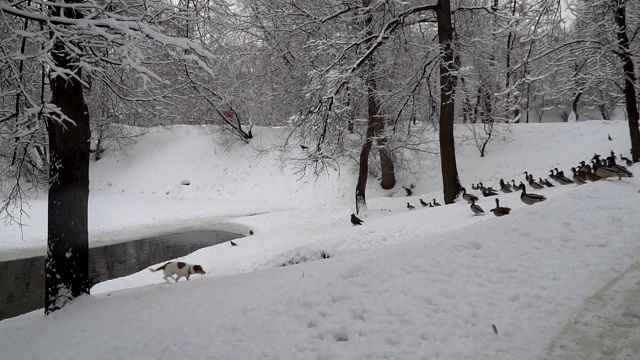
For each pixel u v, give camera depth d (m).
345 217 21.52
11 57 6.12
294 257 13.68
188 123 38.06
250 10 20.27
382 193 27.88
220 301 5.59
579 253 5.89
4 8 6.09
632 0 14.97
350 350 3.68
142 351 4.23
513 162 25.78
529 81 15.98
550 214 7.49
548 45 15.77
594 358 3.58
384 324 4.09
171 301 6.38
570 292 4.77
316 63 19.52
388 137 20.78
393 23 15.32
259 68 26.30
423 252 5.92
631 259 5.63
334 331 4.00
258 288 5.95
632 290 4.77
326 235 14.45
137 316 5.81
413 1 18.91
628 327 4.03
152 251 21.09
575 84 18.95
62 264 7.85
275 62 22.52
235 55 23.05
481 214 11.80
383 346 3.72
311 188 30.81
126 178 37.69
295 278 6.10
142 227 26.41
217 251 17.56
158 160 38.75
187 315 5.20
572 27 16.48
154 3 7.99
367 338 3.87
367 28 16.14
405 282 4.97
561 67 16.84
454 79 15.97
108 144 40.06
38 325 6.95
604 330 4.00
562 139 26.66
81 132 8.09
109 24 6.45
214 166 36.50
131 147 39.75
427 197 23.20
